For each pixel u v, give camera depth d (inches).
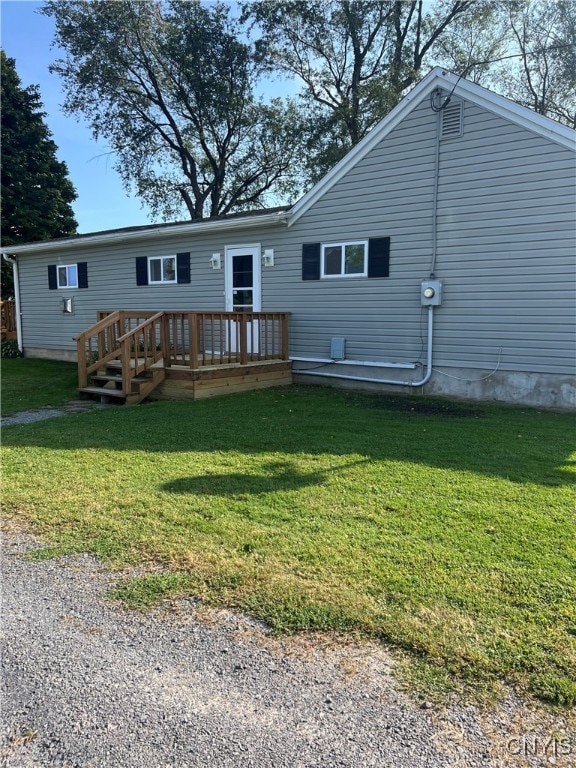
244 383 354.0
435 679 78.1
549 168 287.3
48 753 66.6
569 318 290.2
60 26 811.4
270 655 84.4
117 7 802.2
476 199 313.1
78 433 233.1
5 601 100.4
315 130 864.3
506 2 774.5
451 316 329.1
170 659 83.9
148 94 901.2
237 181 995.3
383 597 99.0
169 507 144.8
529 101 861.8
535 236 295.7
